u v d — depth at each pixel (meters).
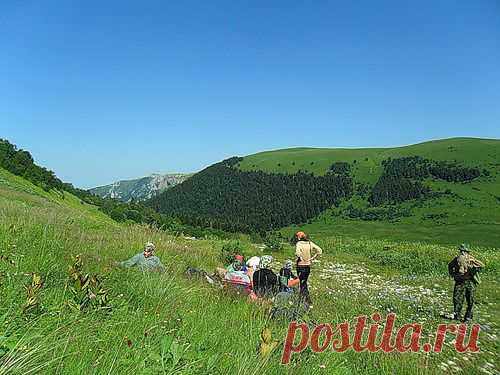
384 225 177.62
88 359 3.88
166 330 5.34
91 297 5.34
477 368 8.05
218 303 8.39
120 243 12.91
